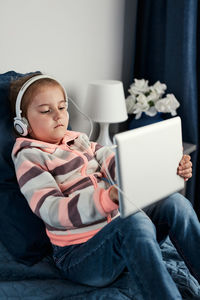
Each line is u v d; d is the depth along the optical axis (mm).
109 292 1229
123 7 2291
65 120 1427
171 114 2273
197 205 2438
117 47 2346
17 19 1735
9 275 1306
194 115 2248
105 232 1184
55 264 1383
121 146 1029
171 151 1196
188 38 2139
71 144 1523
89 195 1164
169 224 1243
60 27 1939
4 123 1455
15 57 1780
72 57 2059
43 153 1358
